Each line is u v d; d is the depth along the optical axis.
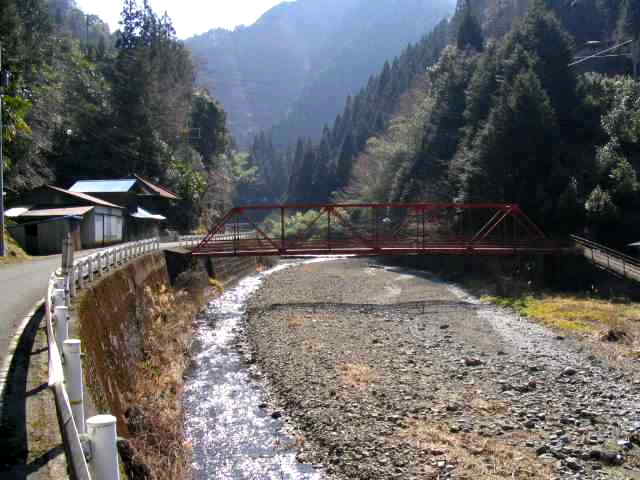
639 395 12.87
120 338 12.63
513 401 12.51
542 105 36.75
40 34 38.50
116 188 36.41
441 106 53.38
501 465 9.19
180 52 61.75
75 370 4.59
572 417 11.45
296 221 68.81
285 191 125.00
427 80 66.75
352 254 29.98
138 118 47.31
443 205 30.89
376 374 14.67
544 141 36.81
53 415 4.93
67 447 2.86
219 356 16.91
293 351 17.27
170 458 8.89
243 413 12.02
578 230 33.56
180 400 12.62
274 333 20.06
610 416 11.49
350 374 14.62
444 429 10.84
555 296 27.56
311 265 49.38
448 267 40.81
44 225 26.39
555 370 15.08
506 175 37.53
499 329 20.83
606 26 59.16
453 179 43.97
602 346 17.77
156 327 17.72
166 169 48.91
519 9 72.75
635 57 48.56
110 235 32.62
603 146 36.94
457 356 16.67
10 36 29.97
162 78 56.03
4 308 9.86
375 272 42.50
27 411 4.96
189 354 16.69
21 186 31.77
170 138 54.62
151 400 11.39
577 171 35.81
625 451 9.75
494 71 46.38
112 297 13.52
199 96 67.19
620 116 37.38
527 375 14.59
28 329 8.09
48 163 40.38
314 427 11.05
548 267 30.94
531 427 10.93
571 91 40.88
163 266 25.91
